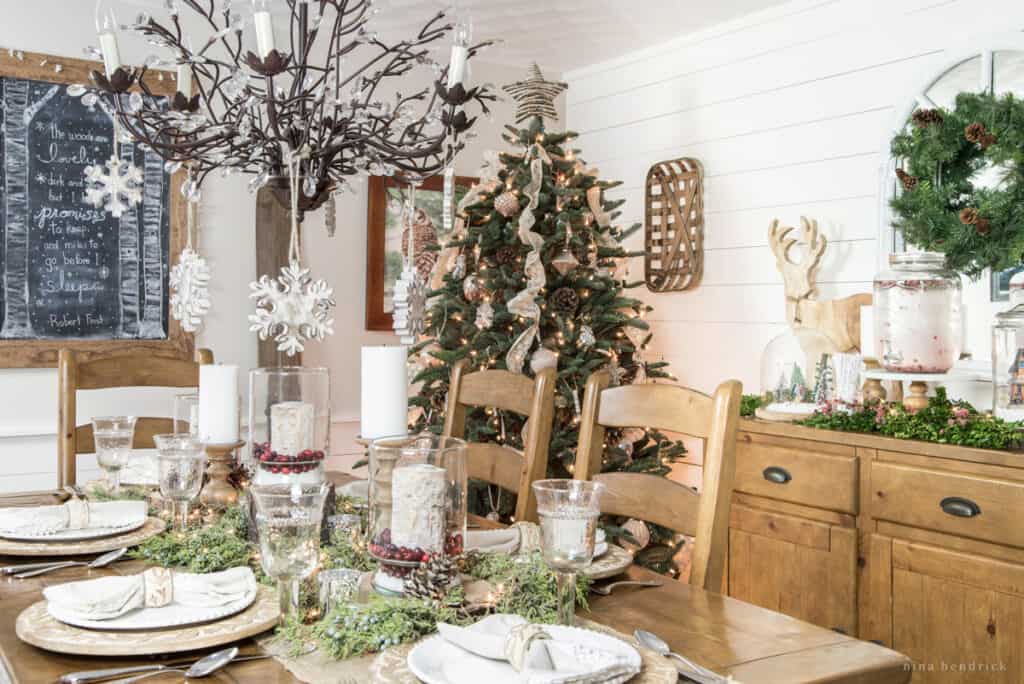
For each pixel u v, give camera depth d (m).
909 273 2.61
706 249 3.96
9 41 3.35
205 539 1.53
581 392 3.12
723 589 3.13
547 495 1.14
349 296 4.00
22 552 1.51
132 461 2.20
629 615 1.28
